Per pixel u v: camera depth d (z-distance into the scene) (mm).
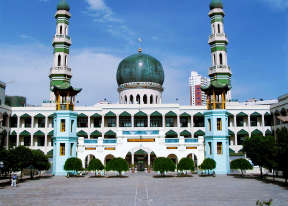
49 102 93812
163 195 32625
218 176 57219
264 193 33969
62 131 63594
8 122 88500
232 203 27625
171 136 91375
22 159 48656
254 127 89938
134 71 93375
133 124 89688
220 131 63031
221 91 65500
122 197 31406
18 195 33219
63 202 28562
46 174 65625
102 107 90750
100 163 57375
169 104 90750
